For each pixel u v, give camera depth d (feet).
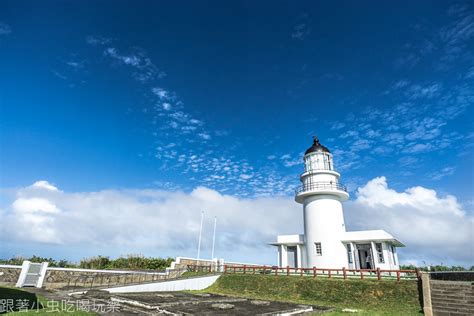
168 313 43.01
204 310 47.11
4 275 61.31
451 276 67.05
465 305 49.11
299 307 54.34
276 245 101.04
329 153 99.35
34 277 64.13
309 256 88.63
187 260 100.22
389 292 60.03
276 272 82.89
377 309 56.54
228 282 84.74
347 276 73.20
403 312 53.11
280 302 62.08
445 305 51.06
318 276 75.72
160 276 87.97
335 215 89.20
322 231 87.56
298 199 96.84
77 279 70.18
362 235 84.33
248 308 51.39
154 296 61.36
